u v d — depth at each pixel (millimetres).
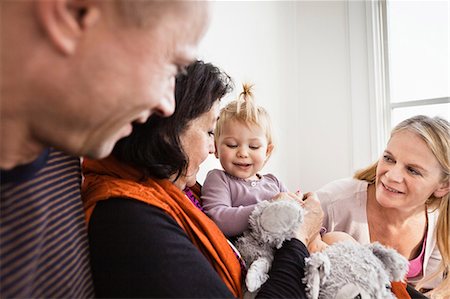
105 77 336
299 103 2176
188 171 737
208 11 396
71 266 473
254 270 723
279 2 2080
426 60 1868
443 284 1318
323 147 2100
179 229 610
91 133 371
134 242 535
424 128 1189
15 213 394
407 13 1902
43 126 355
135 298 512
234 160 1058
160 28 350
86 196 607
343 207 1364
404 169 1200
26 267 389
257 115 1096
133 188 598
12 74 322
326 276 745
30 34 315
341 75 2037
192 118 700
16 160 387
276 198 917
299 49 2182
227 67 1706
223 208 914
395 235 1349
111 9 324
